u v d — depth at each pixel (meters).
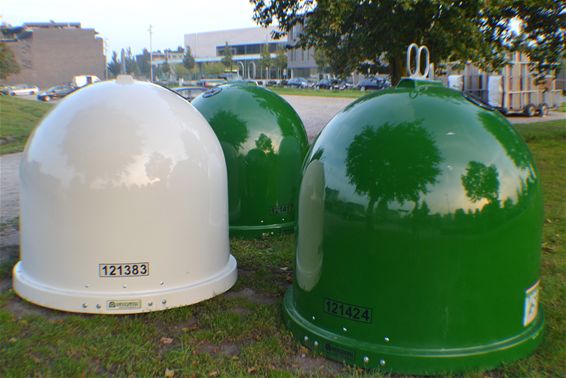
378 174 3.57
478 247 3.49
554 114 27.44
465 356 3.57
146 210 4.41
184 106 4.96
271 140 6.77
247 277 5.49
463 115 3.70
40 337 4.14
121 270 4.46
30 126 21.55
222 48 114.38
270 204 6.84
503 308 3.66
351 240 3.66
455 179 3.46
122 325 4.34
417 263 3.51
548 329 4.29
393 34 12.09
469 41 11.94
